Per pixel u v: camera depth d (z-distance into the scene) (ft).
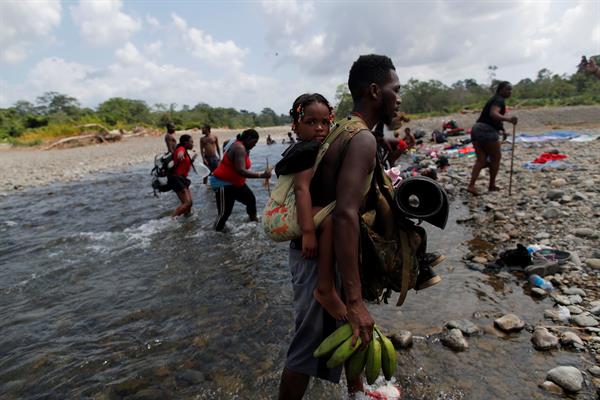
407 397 9.23
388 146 19.69
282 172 7.41
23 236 26.68
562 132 69.26
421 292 14.34
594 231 17.98
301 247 7.46
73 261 20.79
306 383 8.05
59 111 311.27
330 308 7.13
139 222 28.40
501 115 26.05
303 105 7.84
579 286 13.69
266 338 12.30
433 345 11.14
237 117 460.96
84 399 10.08
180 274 18.02
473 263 16.42
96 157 89.45
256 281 16.69
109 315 14.57
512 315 11.93
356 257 6.54
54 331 13.65
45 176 58.80
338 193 6.58
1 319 14.71
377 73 7.55
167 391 10.16
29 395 10.39
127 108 302.25
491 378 9.64
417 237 7.59
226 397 9.77
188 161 28.53
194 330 13.09
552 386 9.15
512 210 23.06
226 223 26.37
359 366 6.92
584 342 10.73
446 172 36.14
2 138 157.38
